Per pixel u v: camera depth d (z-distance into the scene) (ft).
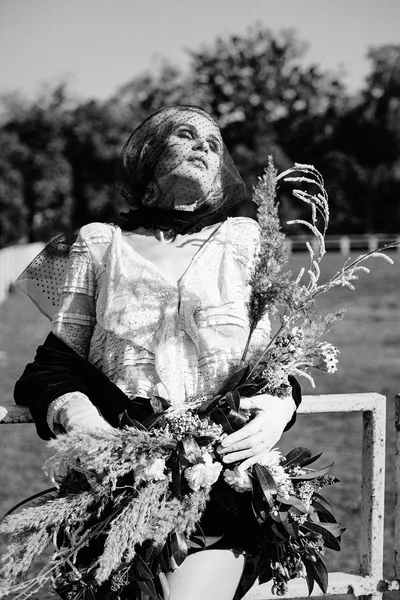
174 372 6.50
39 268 7.14
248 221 7.23
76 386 6.53
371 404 7.91
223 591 6.41
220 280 6.77
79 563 6.51
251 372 6.50
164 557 6.15
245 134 151.23
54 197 141.90
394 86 153.28
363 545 8.17
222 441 6.26
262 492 6.34
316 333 6.57
